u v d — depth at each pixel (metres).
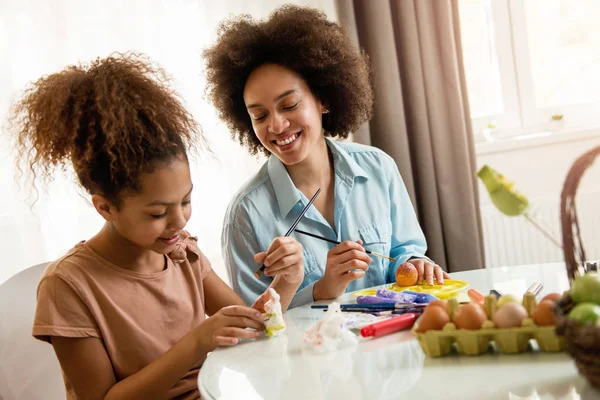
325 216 1.60
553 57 2.50
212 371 0.91
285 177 1.55
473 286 1.21
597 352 0.64
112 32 2.06
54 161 1.14
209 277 1.37
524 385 0.71
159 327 1.20
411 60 2.22
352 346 0.94
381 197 1.64
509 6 2.50
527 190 2.45
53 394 1.23
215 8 2.17
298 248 1.25
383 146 2.23
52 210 2.00
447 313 0.85
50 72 2.00
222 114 1.71
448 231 2.24
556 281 1.16
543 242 2.39
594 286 0.70
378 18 2.19
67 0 2.02
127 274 1.18
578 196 2.35
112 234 1.18
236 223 1.55
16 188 1.93
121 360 1.14
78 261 1.15
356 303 1.18
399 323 0.98
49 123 1.11
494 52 2.55
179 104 1.19
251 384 0.83
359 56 1.72
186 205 1.14
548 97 2.52
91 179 1.09
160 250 1.13
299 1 2.27
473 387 0.72
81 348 1.10
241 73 1.60
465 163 2.22
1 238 1.95
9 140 1.66
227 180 2.20
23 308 1.25
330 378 0.82
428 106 2.23
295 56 1.53
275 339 1.04
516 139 2.43
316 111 1.55
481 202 2.47
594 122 2.46
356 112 1.72
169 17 2.12
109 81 1.10
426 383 0.75
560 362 0.76
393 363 0.84
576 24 2.46
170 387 1.08
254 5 2.22
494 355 0.81
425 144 2.23
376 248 1.58
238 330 1.05
